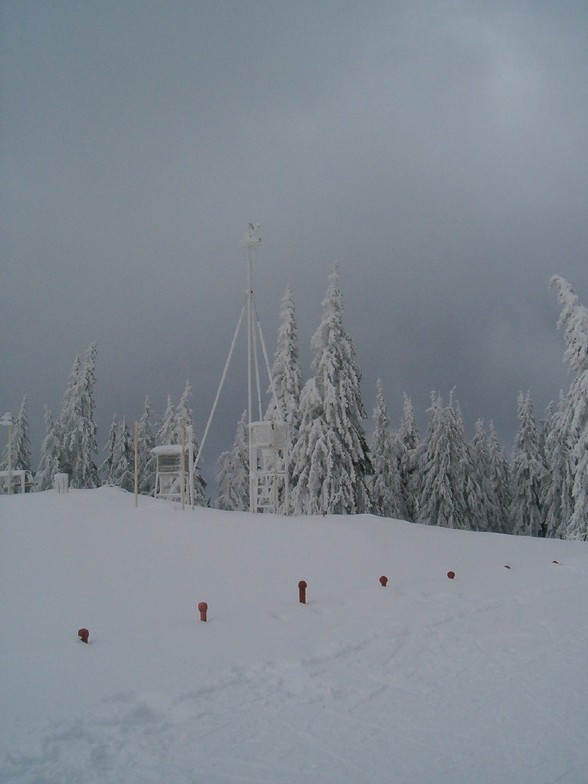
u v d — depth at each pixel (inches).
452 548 780.6
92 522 783.7
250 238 1074.1
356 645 426.6
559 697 337.1
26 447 2134.6
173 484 1142.3
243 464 2081.7
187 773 253.6
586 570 712.4
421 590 594.2
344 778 249.3
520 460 1936.5
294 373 1608.0
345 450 1390.3
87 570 592.4
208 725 299.9
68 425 1903.3
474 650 422.3
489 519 1935.3
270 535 752.3
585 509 1216.2
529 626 485.4
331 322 1427.2
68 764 258.7
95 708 309.7
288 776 251.3
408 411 2105.1
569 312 1241.4
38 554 638.5
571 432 1231.5
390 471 1838.1
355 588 585.6
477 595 590.2
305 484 1414.9
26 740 274.8
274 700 331.9
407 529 852.6
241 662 380.8
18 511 845.2
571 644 437.4
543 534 1963.6
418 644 434.6
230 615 485.7
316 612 506.9
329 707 323.0
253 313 1070.4
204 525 781.9
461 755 269.4
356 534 767.1
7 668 360.5
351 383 1432.1
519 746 277.9
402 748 276.1
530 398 1967.3
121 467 2134.6
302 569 636.7
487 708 321.4
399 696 338.6
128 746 277.4
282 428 1026.1
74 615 468.1
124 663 372.8
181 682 345.1
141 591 538.6
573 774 252.7
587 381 1188.5
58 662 371.2
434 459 1781.5
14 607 482.0
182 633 433.7
